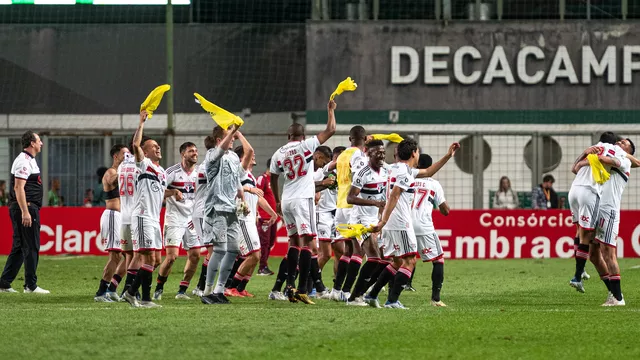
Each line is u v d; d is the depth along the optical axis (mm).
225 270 37812
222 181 37094
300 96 86500
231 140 36344
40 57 85188
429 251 37688
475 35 83125
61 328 29234
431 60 82938
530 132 74812
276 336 27766
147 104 35594
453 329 29688
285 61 86562
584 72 83000
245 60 86375
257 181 55281
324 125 82562
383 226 34625
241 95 86188
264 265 55688
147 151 36000
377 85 82938
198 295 42719
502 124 82938
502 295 43062
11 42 85062
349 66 82875
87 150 73938
